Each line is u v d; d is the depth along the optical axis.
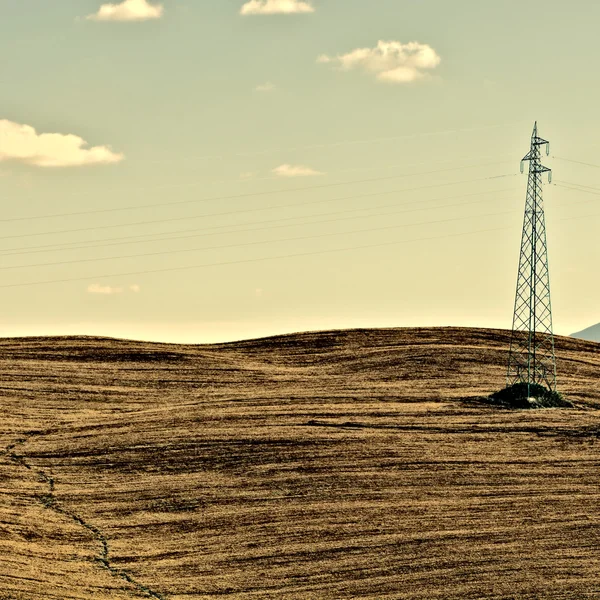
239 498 71.00
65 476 76.88
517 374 112.06
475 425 90.44
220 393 106.44
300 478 75.12
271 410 96.31
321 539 62.09
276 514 67.31
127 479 76.00
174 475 76.69
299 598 52.56
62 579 53.31
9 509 67.62
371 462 78.94
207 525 65.50
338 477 75.25
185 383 111.19
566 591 53.06
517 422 91.88
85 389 106.62
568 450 83.12
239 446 83.38
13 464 79.81
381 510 67.62
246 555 59.56
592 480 74.94
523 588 53.53
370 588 53.84
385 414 94.38
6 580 51.28
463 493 71.50
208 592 53.53
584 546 60.38
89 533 63.88
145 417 94.75
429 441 85.06
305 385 110.50
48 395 103.56
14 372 111.31
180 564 58.19
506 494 71.38
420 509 67.81
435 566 57.03
